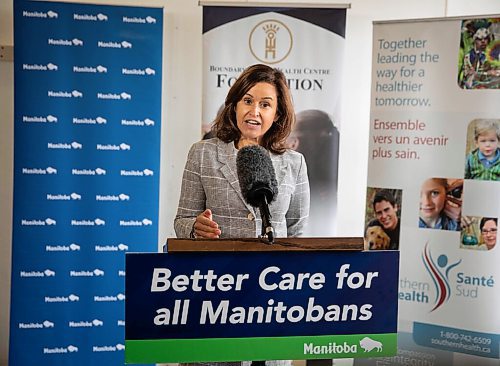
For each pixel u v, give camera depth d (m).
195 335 1.54
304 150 3.70
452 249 3.53
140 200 3.73
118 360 3.76
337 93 3.71
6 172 3.88
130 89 3.69
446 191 3.53
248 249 1.54
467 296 3.51
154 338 1.53
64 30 3.62
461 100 3.48
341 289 1.57
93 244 3.71
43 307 3.67
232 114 3.58
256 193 1.81
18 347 3.66
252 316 1.55
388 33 3.60
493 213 3.45
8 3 3.81
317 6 3.67
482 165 3.45
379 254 1.58
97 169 3.69
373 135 3.66
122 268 3.74
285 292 1.56
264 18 3.67
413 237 3.60
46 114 3.62
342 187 4.10
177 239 1.52
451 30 3.48
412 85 3.56
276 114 3.62
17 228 3.63
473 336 3.51
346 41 4.04
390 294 1.59
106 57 3.66
